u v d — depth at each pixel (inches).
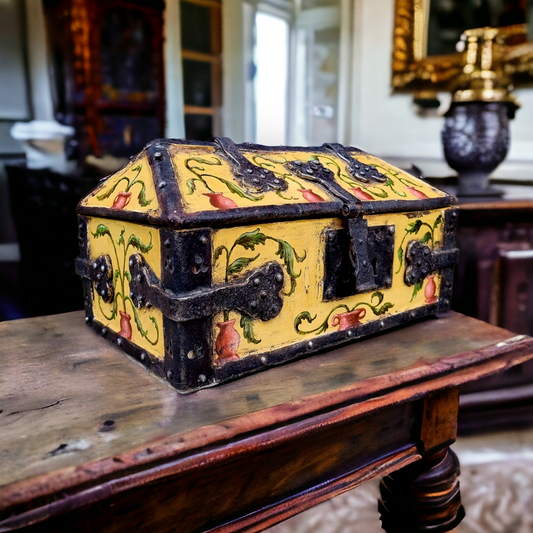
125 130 47.1
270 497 25.2
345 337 32.7
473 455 54.1
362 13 55.2
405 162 60.1
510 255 53.3
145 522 21.4
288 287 29.2
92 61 44.3
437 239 37.7
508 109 53.6
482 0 54.9
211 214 25.1
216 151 31.5
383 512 34.5
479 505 47.4
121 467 19.6
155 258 26.6
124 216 28.2
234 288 26.5
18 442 21.3
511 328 55.6
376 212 31.8
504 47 54.4
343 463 27.8
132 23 45.3
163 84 48.2
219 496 23.3
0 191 42.9
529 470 51.9
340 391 26.2
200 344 26.0
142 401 25.1
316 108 57.5
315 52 55.9
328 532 45.4
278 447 24.5
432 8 55.6
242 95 53.2
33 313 46.4
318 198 30.3
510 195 55.6
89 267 33.8
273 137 56.4
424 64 57.4
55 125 43.9
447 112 54.3
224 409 24.3
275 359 29.4
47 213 45.2
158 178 27.1
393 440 30.0
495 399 56.9
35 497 17.9
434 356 31.1
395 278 34.8
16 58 41.4
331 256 30.7
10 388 26.5
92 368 29.1
